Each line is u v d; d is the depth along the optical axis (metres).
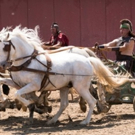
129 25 15.08
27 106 13.59
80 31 24.95
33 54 13.09
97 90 14.82
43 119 14.39
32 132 12.48
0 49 12.70
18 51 12.91
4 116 14.84
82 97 13.91
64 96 13.99
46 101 14.24
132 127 12.89
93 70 13.82
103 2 24.81
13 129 12.95
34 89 13.03
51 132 12.42
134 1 24.78
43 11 24.92
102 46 14.83
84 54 14.27
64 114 15.16
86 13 24.89
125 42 14.87
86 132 12.38
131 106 16.44
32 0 24.89
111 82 13.94
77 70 13.54
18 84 13.16
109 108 14.68
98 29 24.94
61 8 24.88
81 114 15.12
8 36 12.77
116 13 24.84
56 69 13.27
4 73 14.42
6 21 24.95
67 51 14.21
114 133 12.18
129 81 14.08
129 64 14.88
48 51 13.91
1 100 13.85
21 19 24.95
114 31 24.92
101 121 13.93
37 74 13.04
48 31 24.98
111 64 14.86
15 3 24.89
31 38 13.40
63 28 24.98
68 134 12.13
